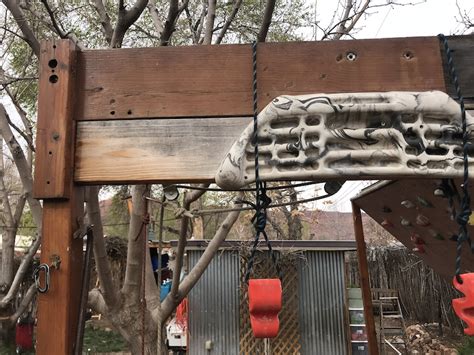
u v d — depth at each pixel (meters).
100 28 5.27
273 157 1.72
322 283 8.78
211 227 20.33
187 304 8.63
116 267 11.36
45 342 1.66
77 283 1.83
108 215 17.23
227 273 8.72
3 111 3.83
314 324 8.62
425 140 1.73
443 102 1.74
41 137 1.78
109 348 10.02
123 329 3.91
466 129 1.74
